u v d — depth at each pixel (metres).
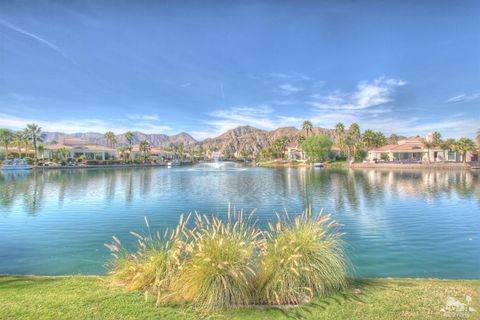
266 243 4.81
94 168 69.50
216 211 15.05
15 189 25.20
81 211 14.98
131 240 9.62
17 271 6.93
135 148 121.19
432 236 9.95
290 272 4.39
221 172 54.84
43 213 14.37
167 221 12.57
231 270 4.14
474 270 7.07
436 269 7.12
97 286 4.85
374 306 4.12
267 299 4.30
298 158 109.00
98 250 8.52
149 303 4.12
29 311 3.85
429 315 3.85
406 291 4.71
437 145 73.12
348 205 16.75
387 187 26.31
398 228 11.12
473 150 66.88
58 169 62.97
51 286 4.88
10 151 83.31
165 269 4.74
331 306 4.12
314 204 17.19
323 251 4.76
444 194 21.39
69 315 3.75
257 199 19.39
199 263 4.36
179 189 25.59
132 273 4.95
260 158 121.38
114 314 3.79
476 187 25.92
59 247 8.82
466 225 11.59
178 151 144.62
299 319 3.75
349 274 6.27
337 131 94.12
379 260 7.70
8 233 10.48
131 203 17.67
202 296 4.17
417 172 48.91
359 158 78.38
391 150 76.62
